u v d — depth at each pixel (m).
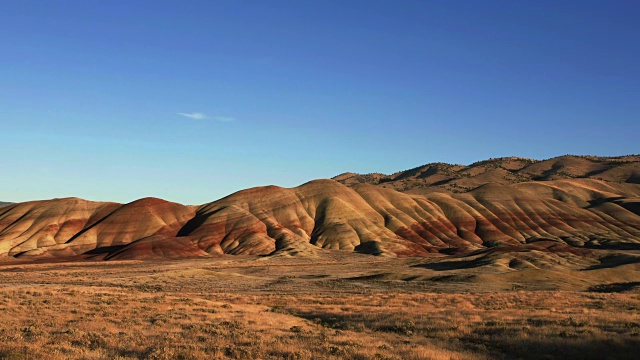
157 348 19.98
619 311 35.91
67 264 137.38
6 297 40.66
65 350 19.25
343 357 19.25
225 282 85.75
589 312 34.34
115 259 162.12
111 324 28.06
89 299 40.44
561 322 28.34
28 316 30.84
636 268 89.38
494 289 68.62
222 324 28.56
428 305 42.59
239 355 19.03
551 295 49.16
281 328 28.19
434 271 96.88
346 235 197.88
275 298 50.31
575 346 22.03
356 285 76.94
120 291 52.59
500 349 22.70
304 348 20.92
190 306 38.06
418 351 20.75
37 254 173.50
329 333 26.11
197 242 185.62
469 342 24.31
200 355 18.80
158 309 35.47
